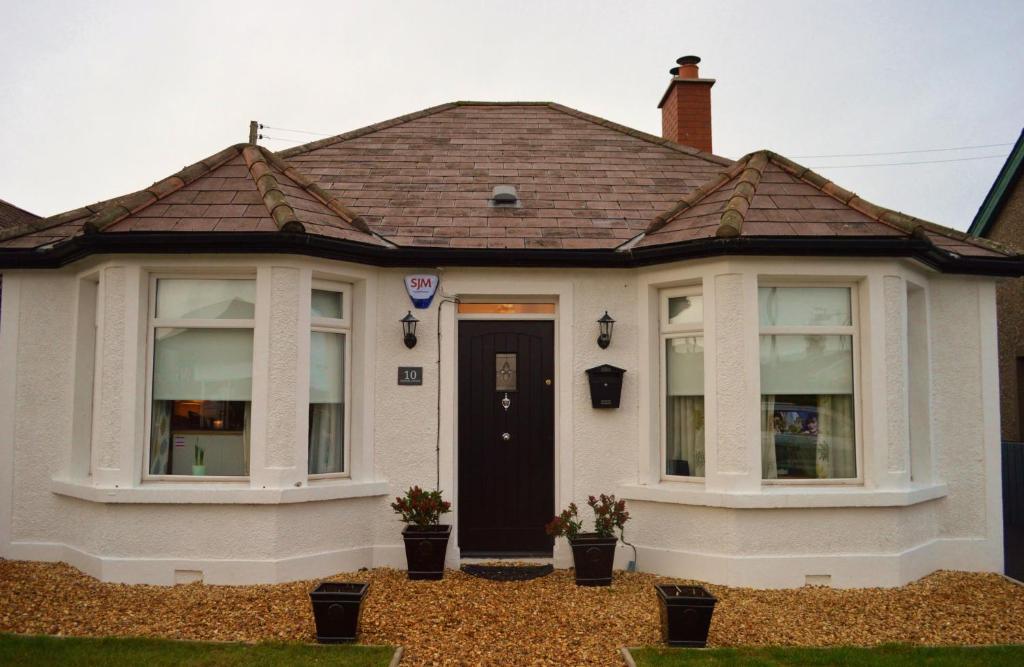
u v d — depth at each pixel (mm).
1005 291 14133
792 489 7523
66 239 8195
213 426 7594
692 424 8055
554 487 8336
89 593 6859
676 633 5613
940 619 6488
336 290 8008
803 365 7836
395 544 8008
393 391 8109
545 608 6609
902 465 7633
